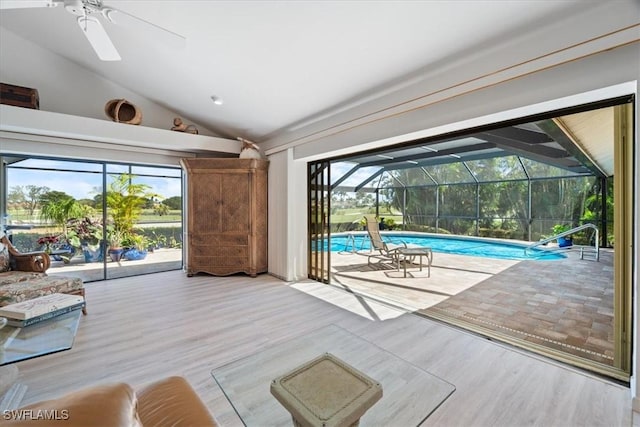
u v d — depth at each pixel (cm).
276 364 196
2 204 416
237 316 319
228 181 497
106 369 216
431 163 825
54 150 418
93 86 439
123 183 510
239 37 272
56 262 455
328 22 231
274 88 348
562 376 205
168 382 142
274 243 506
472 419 166
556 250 704
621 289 204
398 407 161
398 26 219
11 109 346
